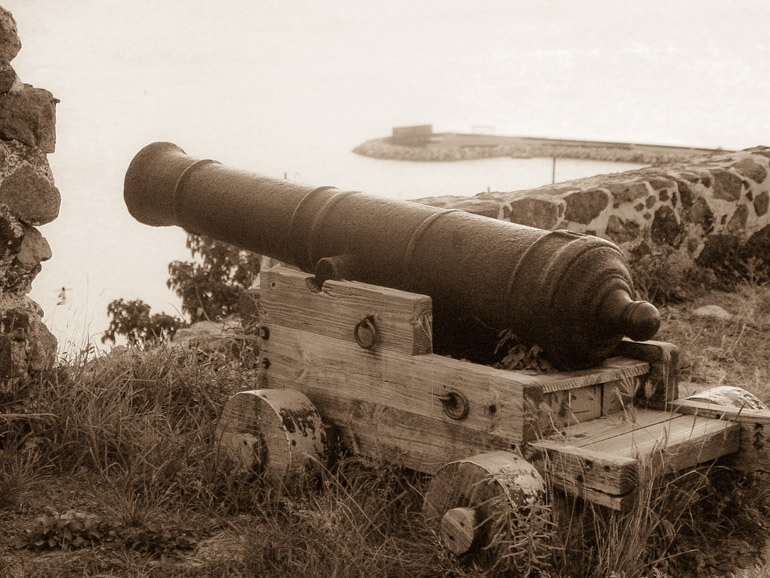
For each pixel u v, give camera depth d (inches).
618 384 148.0
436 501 132.0
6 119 167.8
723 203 299.6
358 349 153.2
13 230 169.6
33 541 136.0
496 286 141.0
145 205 184.2
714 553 139.3
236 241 175.5
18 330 171.2
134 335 289.0
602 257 137.5
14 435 165.5
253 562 131.7
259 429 153.6
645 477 130.0
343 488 144.5
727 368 226.8
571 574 128.6
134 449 163.5
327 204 163.0
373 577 126.0
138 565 131.7
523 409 133.2
